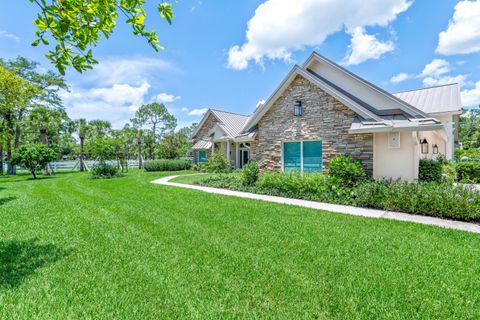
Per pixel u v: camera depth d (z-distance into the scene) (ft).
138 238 16.75
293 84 37.29
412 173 28.35
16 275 11.66
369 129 28.40
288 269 12.30
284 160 38.45
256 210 24.13
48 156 63.93
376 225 19.26
